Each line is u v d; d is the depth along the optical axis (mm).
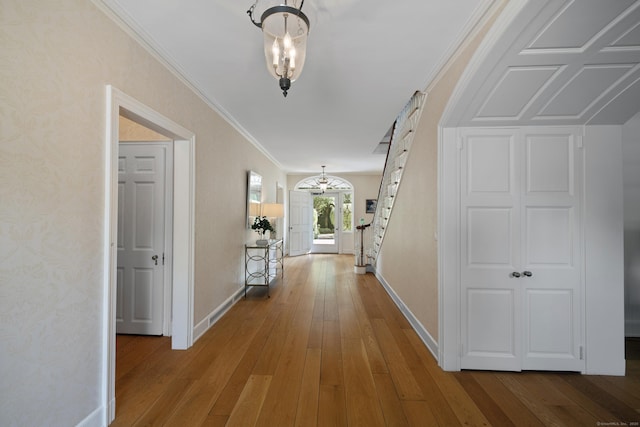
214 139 3266
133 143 2973
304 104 3240
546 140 2301
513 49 1675
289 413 1826
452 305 2340
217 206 3379
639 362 2432
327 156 6109
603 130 2266
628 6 1388
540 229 2301
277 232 7008
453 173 2357
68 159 1471
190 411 1843
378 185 8859
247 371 2309
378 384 2141
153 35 1999
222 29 1938
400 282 3848
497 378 2225
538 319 2305
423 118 2867
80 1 1534
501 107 2146
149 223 2969
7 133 1210
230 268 3850
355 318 3514
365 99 3090
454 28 1920
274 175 6699
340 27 1901
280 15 1498
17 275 1256
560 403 1928
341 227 9211
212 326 3234
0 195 1192
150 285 2980
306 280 5531
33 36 1299
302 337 2961
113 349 1748
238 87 2812
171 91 2400
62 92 1436
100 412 1675
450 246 2352
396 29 1928
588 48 1646
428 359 2520
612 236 2252
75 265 1518
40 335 1352
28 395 1306
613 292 2252
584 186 2266
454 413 1827
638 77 1846
